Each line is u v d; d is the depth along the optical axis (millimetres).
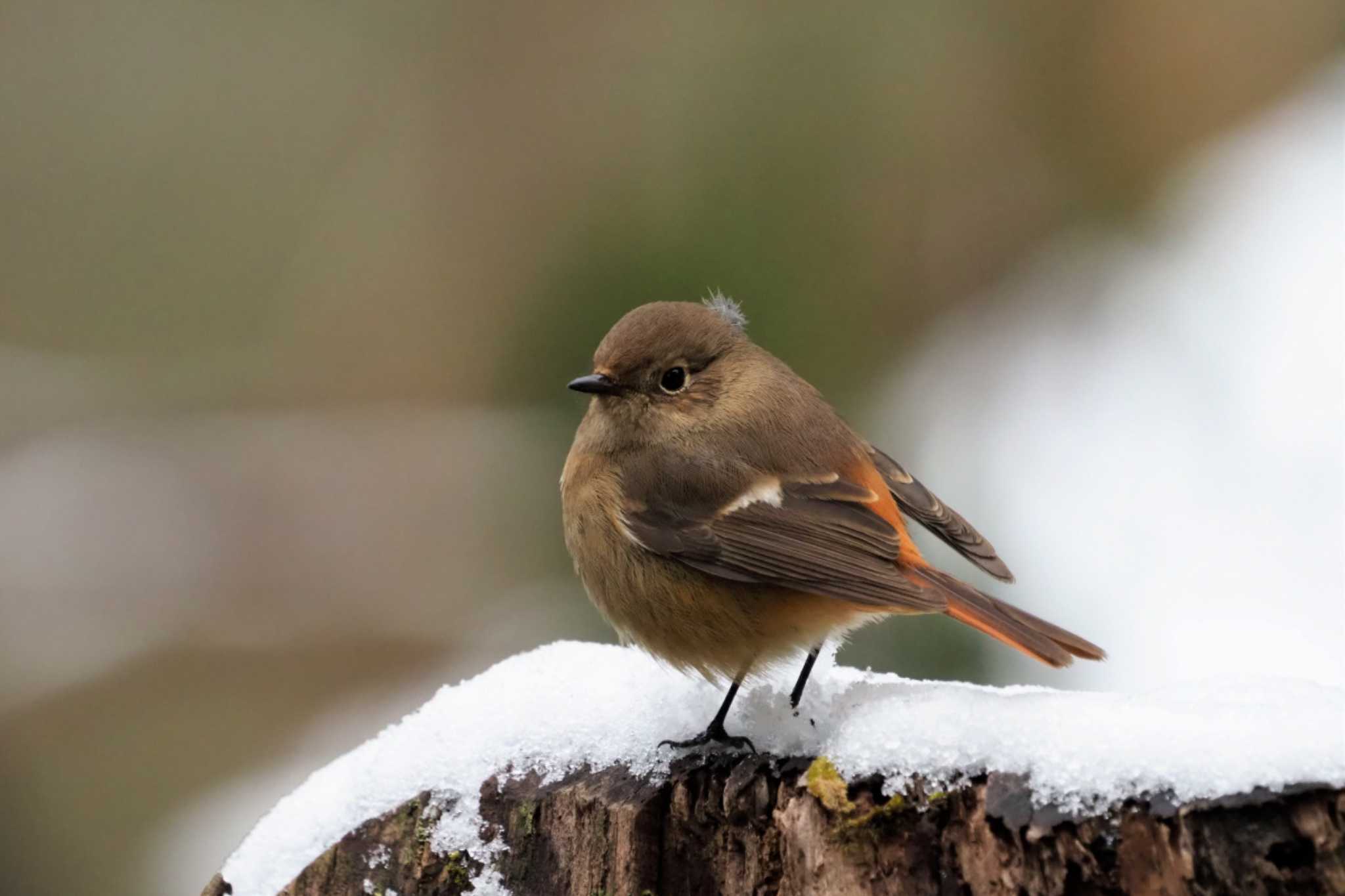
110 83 17266
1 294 17219
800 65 12695
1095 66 14742
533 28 14961
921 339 13430
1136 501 11375
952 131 13742
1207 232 13742
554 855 5797
